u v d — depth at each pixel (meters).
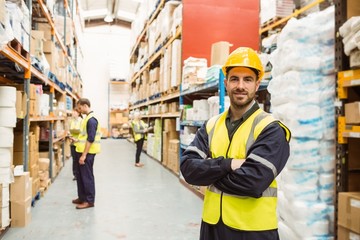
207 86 5.53
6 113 3.70
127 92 21.83
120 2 19.47
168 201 5.58
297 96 2.81
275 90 3.11
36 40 5.44
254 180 1.64
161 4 9.48
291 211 2.87
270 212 1.77
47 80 6.24
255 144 1.74
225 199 1.82
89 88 21.50
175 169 8.13
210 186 1.93
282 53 2.95
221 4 7.27
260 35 7.39
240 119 1.90
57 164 8.20
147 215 4.76
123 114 21.66
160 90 9.91
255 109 1.91
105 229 4.15
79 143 5.20
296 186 2.85
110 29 22.02
